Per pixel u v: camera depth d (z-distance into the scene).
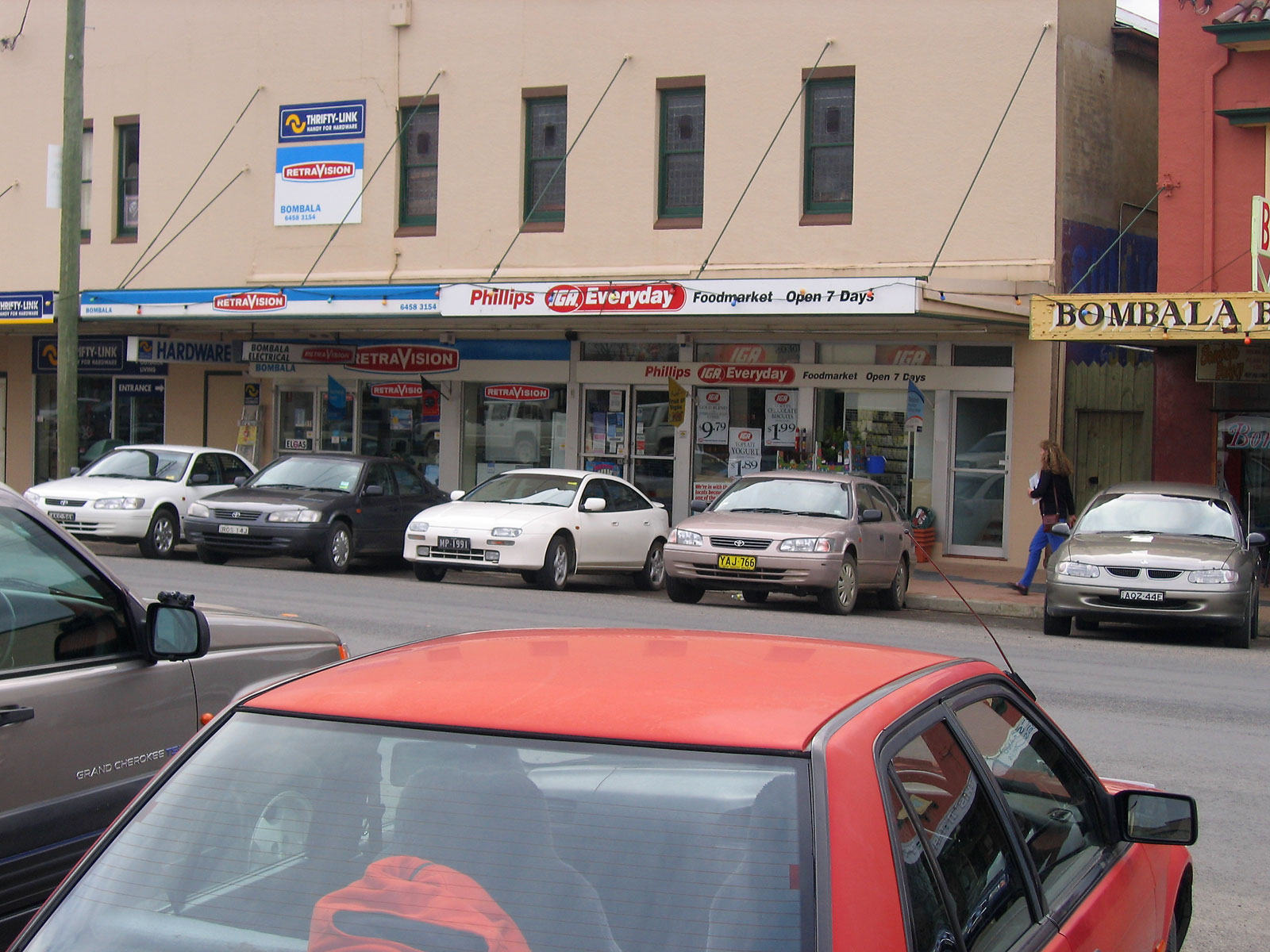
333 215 24.02
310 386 25.50
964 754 2.95
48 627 4.29
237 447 26.06
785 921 2.20
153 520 19.16
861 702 2.71
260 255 24.70
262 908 2.44
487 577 18.97
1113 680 10.94
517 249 22.44
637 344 22.30
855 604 16.81
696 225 21.16
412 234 23.31
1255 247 15.87
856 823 2.34
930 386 20.05
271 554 18.17
